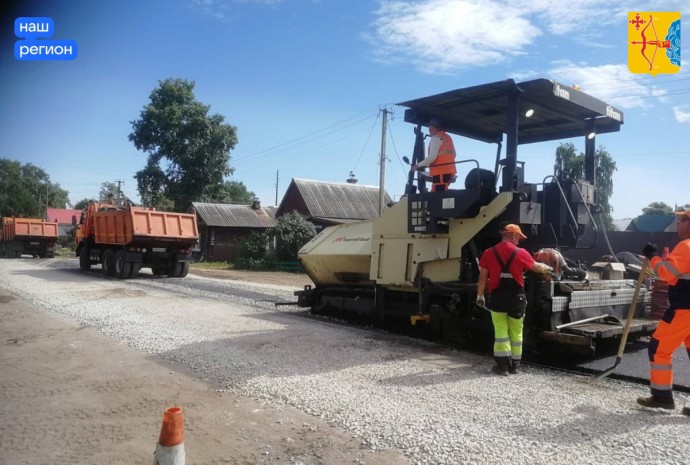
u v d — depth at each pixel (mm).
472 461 3799
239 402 5230
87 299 12734
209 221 37781
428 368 6395
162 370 6414
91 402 5234
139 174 45938
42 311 11008
